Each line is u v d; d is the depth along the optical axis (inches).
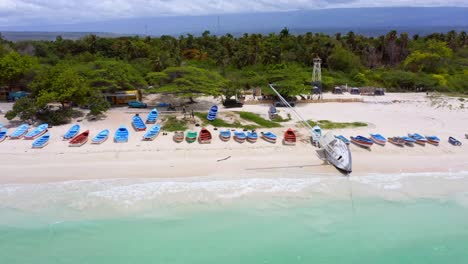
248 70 3449.8
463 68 4126.5
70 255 1007.6
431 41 4682.6
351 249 1056.2
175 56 3425.2
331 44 3927.2
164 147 1625.2
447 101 2694.4
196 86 2268.7
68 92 1909.4
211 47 4441.4
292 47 4242.1
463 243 1096.2
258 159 1545.3
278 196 1282.0
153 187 1311.5
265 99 2600.9
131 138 1713.8
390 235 1120.8
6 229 1091.9
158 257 1005.2
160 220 1148.5
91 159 1497.3
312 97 2807.6
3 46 3339.1
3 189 1267.2
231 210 1203.2
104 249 1031.0
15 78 2437.3
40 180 1331.2
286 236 1101.7
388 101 2704.2
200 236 1090.1
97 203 1211.2
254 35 4488.2
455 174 1451.8
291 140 1686.8
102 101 2015.3
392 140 1716.3
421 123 2069.4
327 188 1338.6
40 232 1085.1
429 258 1031.0
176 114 2132.1
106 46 3700.8
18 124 1879.9
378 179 1406.3
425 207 1248.2
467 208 1245.1
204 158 1540.4
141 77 2529.5
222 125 1940.2
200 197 1262.3
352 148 1665.8
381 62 4562.0
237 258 1011.9
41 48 3604.8
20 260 986.7
